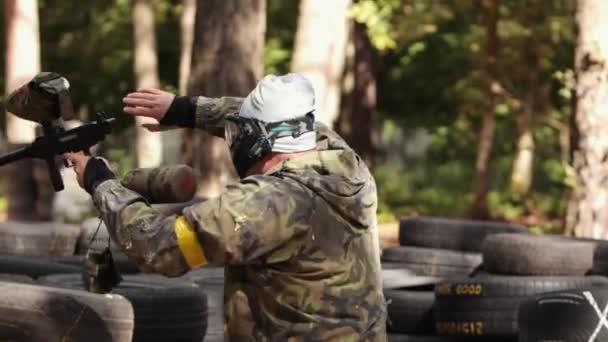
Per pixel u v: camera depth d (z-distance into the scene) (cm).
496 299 1536
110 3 6072
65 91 848
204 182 2845
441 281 1627
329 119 3306
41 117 855
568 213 3008
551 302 1382
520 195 5603
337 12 3225
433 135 6700
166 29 6131
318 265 812
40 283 1365
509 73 5128
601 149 2930
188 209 802
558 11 4906
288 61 5562
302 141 823
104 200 821
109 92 6066
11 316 990
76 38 6088
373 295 829
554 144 6259
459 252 1961
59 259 1805
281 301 815
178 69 6144
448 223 2023
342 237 817
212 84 2889
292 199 802
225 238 792
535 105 5594
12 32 3741
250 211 795
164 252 797
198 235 794
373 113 5616
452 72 5897
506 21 4950
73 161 846
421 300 1653
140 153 5109
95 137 848
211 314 1464
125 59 6016
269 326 819
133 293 1198
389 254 1984
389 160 8488
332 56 3225
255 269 817
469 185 6900
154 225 803
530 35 4947
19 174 2792
